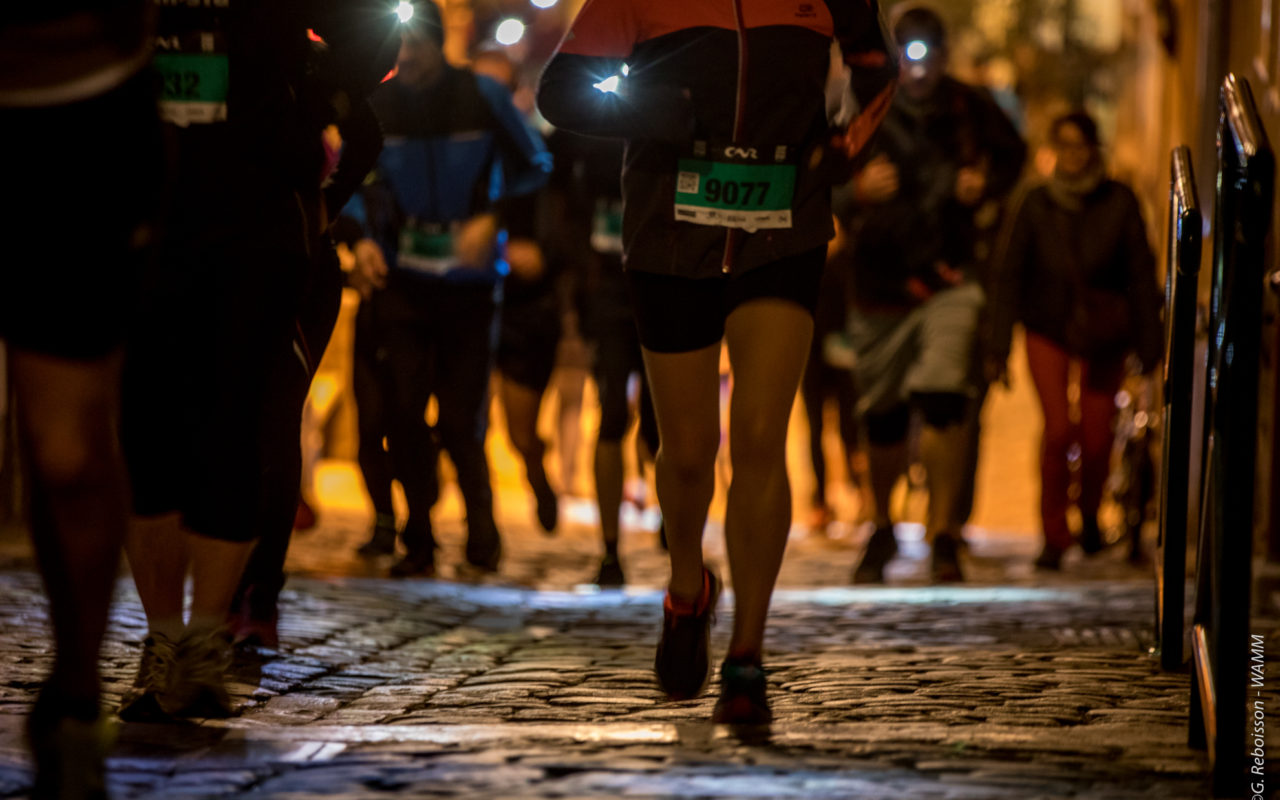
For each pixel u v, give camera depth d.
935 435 28.16
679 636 14.26
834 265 37.50
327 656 17.61
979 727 13.14
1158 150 56.06
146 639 13.70
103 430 10.09
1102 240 30.61
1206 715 11.68
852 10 13.67
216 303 13.84
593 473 28.16
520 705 15.00
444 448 28.36
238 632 17.02
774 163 13.45
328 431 46.19
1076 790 10.82
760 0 13.54
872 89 13.82
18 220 9.77
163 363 13.94
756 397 13.22
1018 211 31.12
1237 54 32.59
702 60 13.46
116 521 10.15
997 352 31.25
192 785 10.84
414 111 27.00
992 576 30.25
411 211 27.08
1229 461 10.76
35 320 9.85
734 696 13.10
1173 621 16.61
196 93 13.78
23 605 19.36
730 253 13.53
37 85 9.67
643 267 13.72
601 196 27.88
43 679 15.16
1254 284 10.60
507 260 30.56
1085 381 31.44
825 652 18.41
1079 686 15.69
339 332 43.88
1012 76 68.81
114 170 9.88
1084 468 31.84
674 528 14.09
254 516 13.77
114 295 10.00
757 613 13.26
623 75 13.66
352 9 15.52
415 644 19.20
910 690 15.45
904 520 43.19
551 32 70.38
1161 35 48.38
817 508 39.19
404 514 40.16
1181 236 15.82
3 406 31.45
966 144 27.95
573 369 44.91
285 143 14.04
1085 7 92.62
